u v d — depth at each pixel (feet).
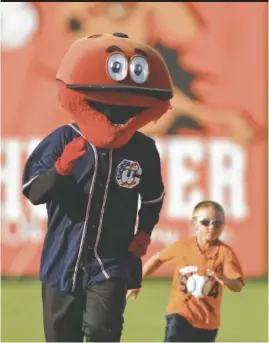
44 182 61.52
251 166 136.15
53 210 63.93
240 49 134.51
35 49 131.75
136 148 64.34
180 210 135.54
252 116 135.33
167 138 135.23
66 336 65.00
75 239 63.46
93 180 63.00
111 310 62.95
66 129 63.67
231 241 136.56
